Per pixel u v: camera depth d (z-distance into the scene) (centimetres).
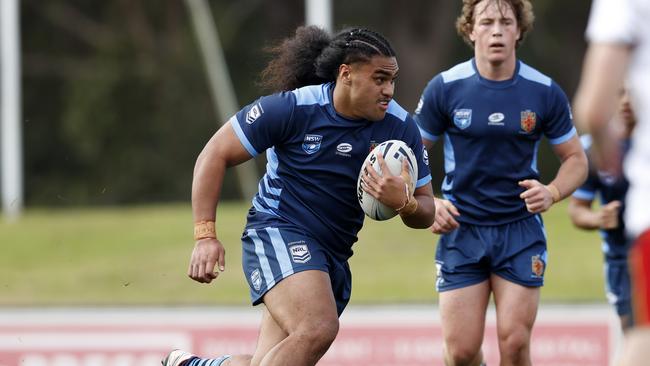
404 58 10812
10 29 6750
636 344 1331
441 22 10806
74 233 5306
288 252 1888
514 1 2159
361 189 1862
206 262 1856
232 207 6241
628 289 2495
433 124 2256
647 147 1323
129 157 10594
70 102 10925
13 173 6638
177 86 10644
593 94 1277
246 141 1878
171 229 5275
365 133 1883
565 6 10519
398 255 4581
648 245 1322
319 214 1916
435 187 9531
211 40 10506
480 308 2219
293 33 2091
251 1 10894
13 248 5006
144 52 10850
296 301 1839
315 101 1878
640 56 1301
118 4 11025
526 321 2169
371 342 3008
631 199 1347
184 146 10562
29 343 3109
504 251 2202
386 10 10850
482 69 2200
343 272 1984
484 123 2191
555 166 9438
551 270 4178
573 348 2925
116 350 3084
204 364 2055
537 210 2106
